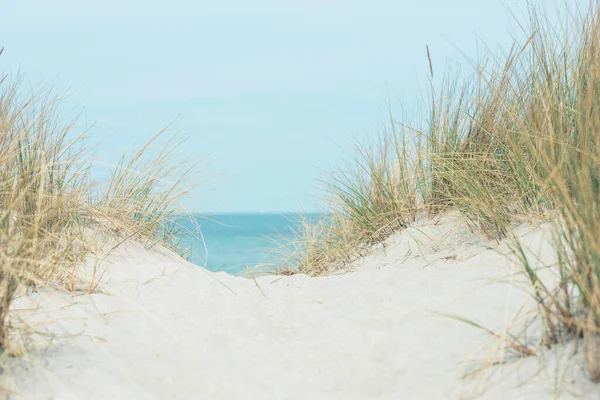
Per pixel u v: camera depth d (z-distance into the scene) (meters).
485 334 2.38
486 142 4.11
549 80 3.23
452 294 2.93
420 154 4.55
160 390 2.21
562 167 2.41
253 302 3.32
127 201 4.18
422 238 4.08
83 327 2.49
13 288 2.17
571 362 1.92
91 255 3.51
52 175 3.55
